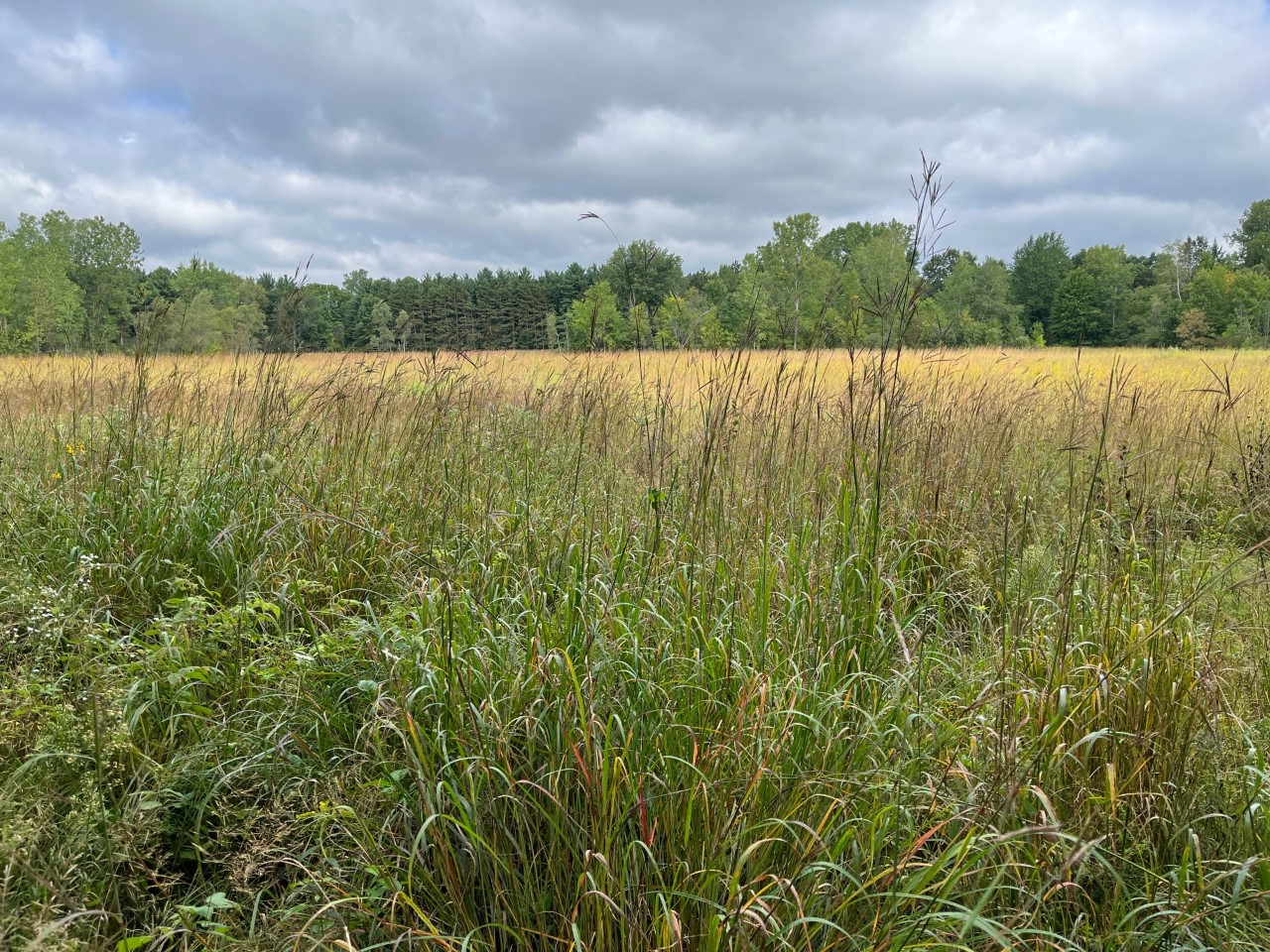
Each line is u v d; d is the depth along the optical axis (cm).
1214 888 205
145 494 366
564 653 214
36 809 195
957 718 247
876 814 192
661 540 317
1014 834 158
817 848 187
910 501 423
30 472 423
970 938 182
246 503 378
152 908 203
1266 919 196
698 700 228
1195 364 1309
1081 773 230
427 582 283
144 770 221
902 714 237
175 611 329
